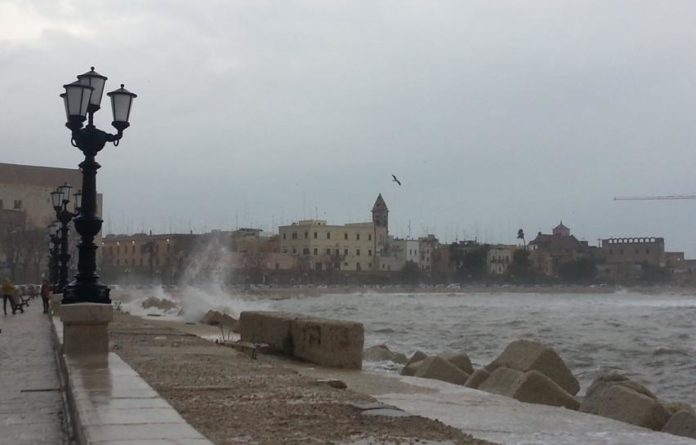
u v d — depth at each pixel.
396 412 9.14
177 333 23.61
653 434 9.67
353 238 188.50
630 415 12.24
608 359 29.03
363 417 8.80
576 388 17.59
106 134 15.67
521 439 9.15
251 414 8.85
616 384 13.88
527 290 183.25
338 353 18.09
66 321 13.62
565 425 10.30
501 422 10.48
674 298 157.62
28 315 39.62
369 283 173.88
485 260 192.62
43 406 10.52
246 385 11.35
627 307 100.00
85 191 15.49
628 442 9.08
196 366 13.79
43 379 13.38
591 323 56.78
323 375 16.34
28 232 119.50
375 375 16.66
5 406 10.50
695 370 25.41
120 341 19.84
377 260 192.12
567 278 195.12
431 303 112.00
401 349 34.12
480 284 187.62
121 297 85.88
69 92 15.30
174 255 154.12
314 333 18.83
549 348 17.72
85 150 15.55
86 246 15.27
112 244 170.25
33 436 8.53
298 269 166.38
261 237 194.38
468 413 11.33
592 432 9.76
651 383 22.86
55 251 47.88
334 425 8.30
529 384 14.12
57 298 28.95
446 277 187.88
